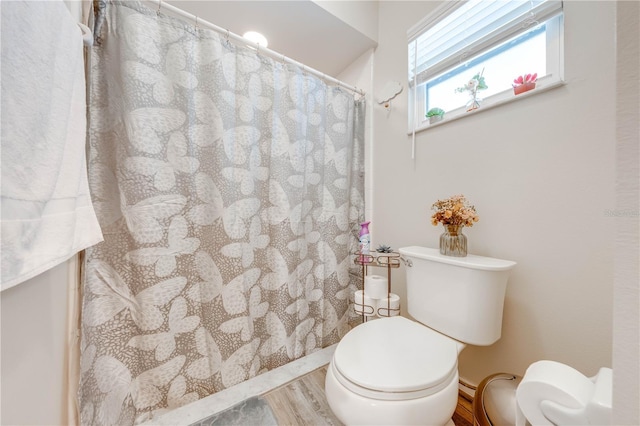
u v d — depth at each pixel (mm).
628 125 250
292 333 1301
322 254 1447
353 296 1578
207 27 1081
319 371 1209
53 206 493
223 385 1075
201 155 1043
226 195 1074
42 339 606
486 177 1006
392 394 618
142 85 901
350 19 1370
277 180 1236
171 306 972
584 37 769
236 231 1105
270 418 936
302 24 1350
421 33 1250
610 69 727
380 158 1512
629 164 249
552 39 864
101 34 866
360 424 623
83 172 654
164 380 959
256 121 1190
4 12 379
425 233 1246
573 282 793
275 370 1211
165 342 960
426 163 1243
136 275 912
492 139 987
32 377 557
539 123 860
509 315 941
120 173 889
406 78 1345
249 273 1177
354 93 1613
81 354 808
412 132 1295
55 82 502
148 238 924
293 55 1616
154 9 973
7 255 371
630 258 247
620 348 251
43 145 460
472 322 846
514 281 927
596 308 751
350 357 740
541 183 856
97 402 813
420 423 607
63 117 531
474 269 837
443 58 1179
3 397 446
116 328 873
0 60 372
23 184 409
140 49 898
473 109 1037
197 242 1033
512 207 930
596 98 747
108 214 876
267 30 1388
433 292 963
